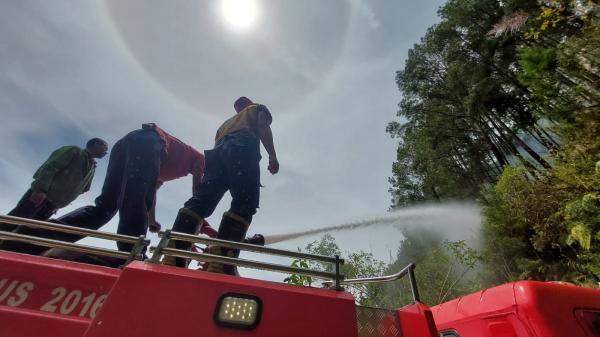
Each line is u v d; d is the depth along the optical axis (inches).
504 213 418.3
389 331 59.2
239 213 88.3
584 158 286.7
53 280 49.8
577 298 88.8
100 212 102.0
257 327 41.6
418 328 56.3
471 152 955.3
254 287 45.3
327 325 43.8
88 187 133.0
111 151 110.9
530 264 369.7
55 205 116.6
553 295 87.8
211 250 79.7
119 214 93.1
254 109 114.0
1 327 44.9
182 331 39.1
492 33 655.1
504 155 900.0
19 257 51.3
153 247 55.1
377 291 280.4
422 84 1021.8
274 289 45.9
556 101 290.2
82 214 99.0
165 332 38.6
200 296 42.3
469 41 800.9
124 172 100.7
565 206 309.9
